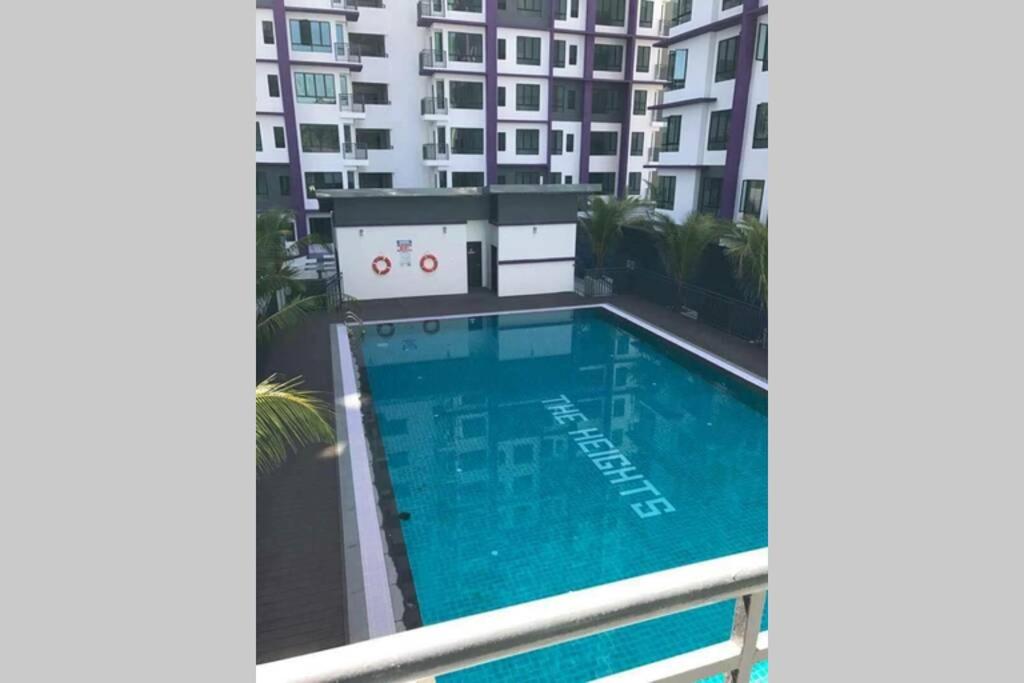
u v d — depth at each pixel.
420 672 1.11
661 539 8.16
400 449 10.78
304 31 28.30
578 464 10.26
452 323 18.42
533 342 17.06
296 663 1.06
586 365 15.36
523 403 12.95
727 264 17.39
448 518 8.59
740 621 1.45
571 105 33.25
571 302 20.31
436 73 30.16
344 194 18.78
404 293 20.61
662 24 33.28
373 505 7.99
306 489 8.34
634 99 33.88
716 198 21.08
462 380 14.24
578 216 22.62
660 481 9.70
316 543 7.18
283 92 28.31
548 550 7.88
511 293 21.12
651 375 14.70
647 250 21.22
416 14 30.48
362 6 29.84
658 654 6.03
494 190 19.44
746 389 13.24
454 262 20.92
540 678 5.78
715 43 20.66
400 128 31.75
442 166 31.36
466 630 1.15
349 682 1.06
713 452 10.70
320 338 15.82
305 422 6.10
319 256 24.55
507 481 9.66
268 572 6.68
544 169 33.09
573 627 1.22
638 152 34.81
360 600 6.30
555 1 30.72
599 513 8.78
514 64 31.14
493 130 31.23
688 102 21.44
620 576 7.41
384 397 13.18
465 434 11.40
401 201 19.77
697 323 17.67
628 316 18.47
